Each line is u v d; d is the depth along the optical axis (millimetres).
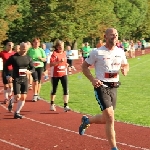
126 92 18703
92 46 62906
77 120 12133
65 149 8797
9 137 10078
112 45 7656
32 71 12570
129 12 70188
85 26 49500
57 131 10641
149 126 11117
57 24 47031
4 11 42906
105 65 7672
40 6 47531
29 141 9609
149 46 89062
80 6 47094
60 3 46781
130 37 84375
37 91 16359
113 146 7578
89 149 8727
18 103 12539
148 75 27328
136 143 9219
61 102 15781
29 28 48969
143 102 15688
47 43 51312
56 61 13164
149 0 83750
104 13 53469
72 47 52438
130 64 38438
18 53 12438
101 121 8211
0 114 13312
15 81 12398
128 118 12367
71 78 26109
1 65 28656
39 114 13234
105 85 7684
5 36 43438
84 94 18156
